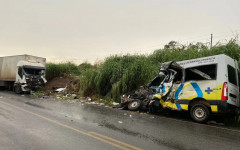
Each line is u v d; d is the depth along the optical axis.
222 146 4.38
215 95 6.52
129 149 3.90
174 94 7.70
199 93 6.92
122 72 12.02
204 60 7.13
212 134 5.41
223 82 6.43
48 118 6.32
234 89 6.86
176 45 13.99
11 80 17.41
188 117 7.99
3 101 9.99
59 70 20.30
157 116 7.96
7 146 3.76
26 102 10.00
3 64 18.66
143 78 11.22
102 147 3.92
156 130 5.54
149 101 8.51
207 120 6.73
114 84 11.56
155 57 13.63
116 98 11.36
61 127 5.30
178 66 7.72
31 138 4.28
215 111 6.50
